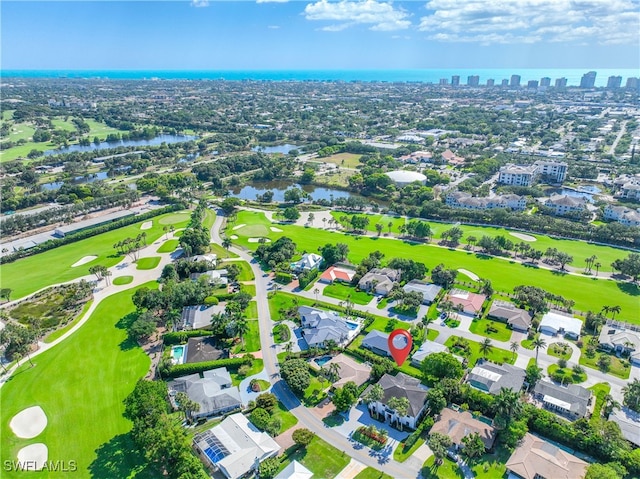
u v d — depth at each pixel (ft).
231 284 644.69
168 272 641.40
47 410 410.11
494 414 390.01
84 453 362.53
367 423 392.47
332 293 617.62
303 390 419.33
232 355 482.69
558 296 574.56
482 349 476.13
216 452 350.84
